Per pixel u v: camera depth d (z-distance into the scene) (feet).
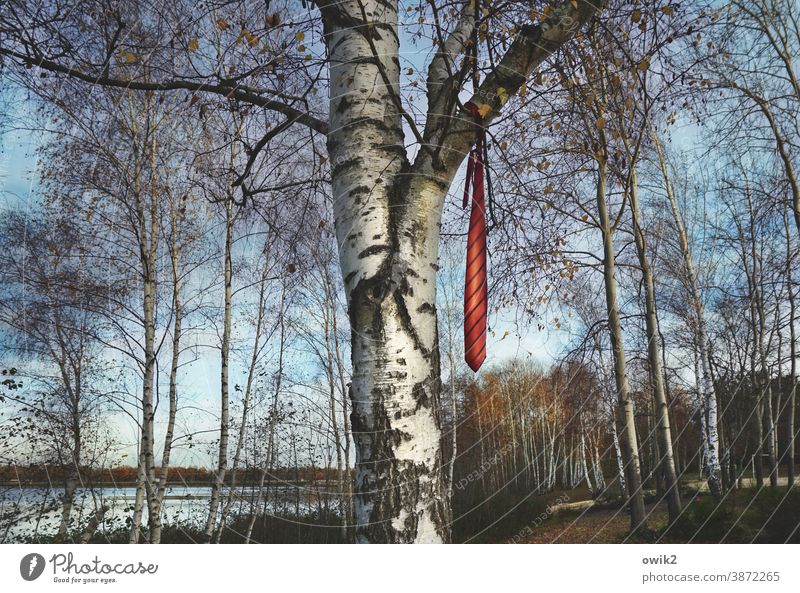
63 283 18.33
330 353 31.42
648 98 12.28
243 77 8.67
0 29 8.84
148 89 8.91
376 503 5.74
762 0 19.86
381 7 7.33
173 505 26.37
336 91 7.09
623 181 17.97
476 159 7.04
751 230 31.14
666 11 9.45
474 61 6.90
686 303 37.73
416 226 6.45
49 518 22.75
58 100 10.92
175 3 8.71
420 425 5.94
